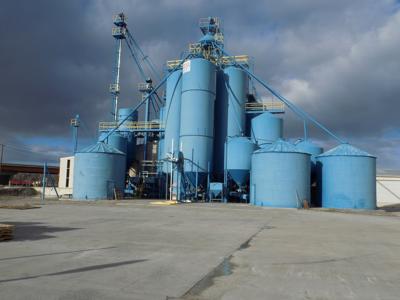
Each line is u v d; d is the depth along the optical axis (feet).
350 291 29.50
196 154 184.55
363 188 151.53
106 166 178.60
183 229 65.92
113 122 223.30
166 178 193.98
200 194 186.91
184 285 30.12
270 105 203.62
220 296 27.66
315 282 31.96
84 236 55.21
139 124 220.23
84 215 91.40
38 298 25.79
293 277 33.50
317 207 158.51
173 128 201.16
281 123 198.18
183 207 128.77
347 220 92.43
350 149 156.25
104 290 28.14
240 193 179.42
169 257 40.83
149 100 238.48
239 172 178.40
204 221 81.41
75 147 205.67
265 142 193.57
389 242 55.31
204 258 40.68
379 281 32.65
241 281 31.83
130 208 119.03
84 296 26.53
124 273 33.40
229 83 201.57
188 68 189.67
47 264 36.22
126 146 219.20
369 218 100.68
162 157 212.43
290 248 48.24
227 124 199.21
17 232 58.70
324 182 158.40
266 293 28.60
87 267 35.32
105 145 184.85
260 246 49.26
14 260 37.78
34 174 411.54
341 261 40.78
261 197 152.87
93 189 176.35
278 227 72.69
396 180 202.59
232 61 206.49
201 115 186.29
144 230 63.52
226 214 102.58
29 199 177.88
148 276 32.58
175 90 203.00
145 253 42.75
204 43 205.57
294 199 149.28
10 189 230.89
